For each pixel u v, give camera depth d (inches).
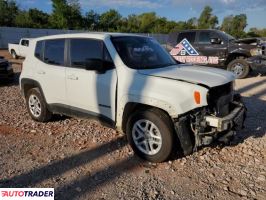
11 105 317.7
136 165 178.7
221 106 177.3
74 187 156.1
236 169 172.7
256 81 467.5
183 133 169.3
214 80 175.5
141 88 179.0
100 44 201.8
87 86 206.4
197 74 183.6
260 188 153.9
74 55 217.5
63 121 255.9
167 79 174.9
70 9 2065.7
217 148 198.5
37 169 174.6
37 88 251.3
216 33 512.1
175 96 167.8
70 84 217.5
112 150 198.5
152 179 163.2
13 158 188.9
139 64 195.9
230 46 496.7
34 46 251.8
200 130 170.6
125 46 201.0
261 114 278.5
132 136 186.2
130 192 151.3
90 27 2273.6
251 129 235.5
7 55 1063.0
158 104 172.1
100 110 203.3
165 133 171.6
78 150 199.5
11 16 2046.0
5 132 234.8
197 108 170.1
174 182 160.1
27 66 255.0
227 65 509.4
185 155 186.5
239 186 155.9
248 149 197.9
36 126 246.7
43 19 2110.0
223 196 147.7
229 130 179.8
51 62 234.5
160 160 177.0
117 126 196.1
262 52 476.7
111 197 147.5
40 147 205.3
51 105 238.4
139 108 186.7
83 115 216.8
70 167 176.7
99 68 194.2
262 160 183.0
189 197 147.2
